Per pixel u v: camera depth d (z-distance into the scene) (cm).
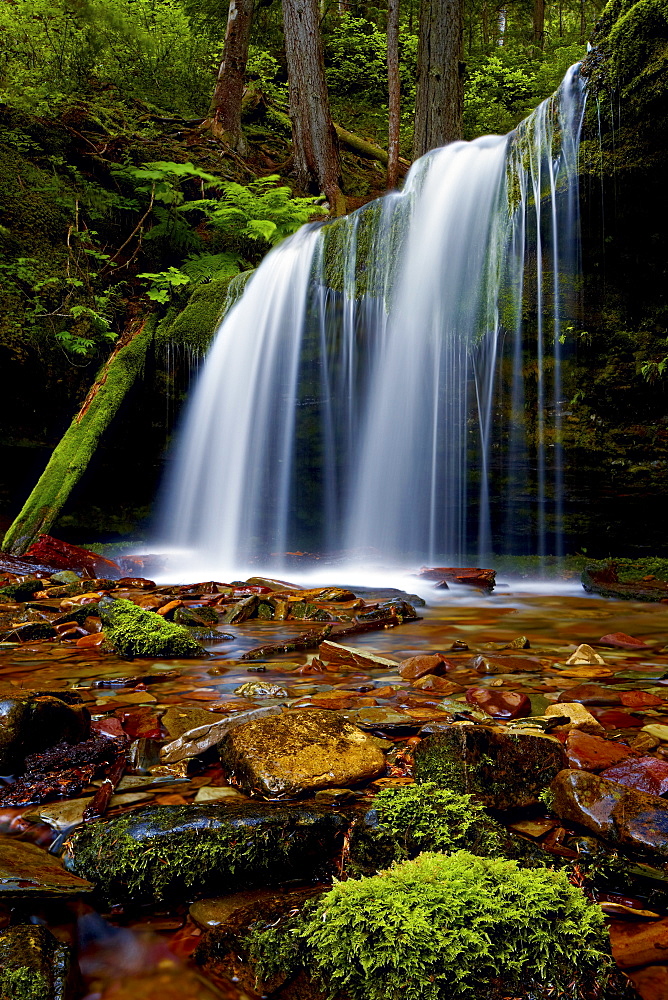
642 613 494
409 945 115
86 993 117
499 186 637
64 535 846
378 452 754
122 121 1212
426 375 704
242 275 850
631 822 162
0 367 803
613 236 584
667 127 521
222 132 1357
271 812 164
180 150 1204
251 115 1617
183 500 858
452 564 727
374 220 738
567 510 697
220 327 835
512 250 633
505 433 673
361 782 195
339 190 1233
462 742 189
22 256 893
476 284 658
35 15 1341
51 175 1000
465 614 491
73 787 195
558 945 117
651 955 126
